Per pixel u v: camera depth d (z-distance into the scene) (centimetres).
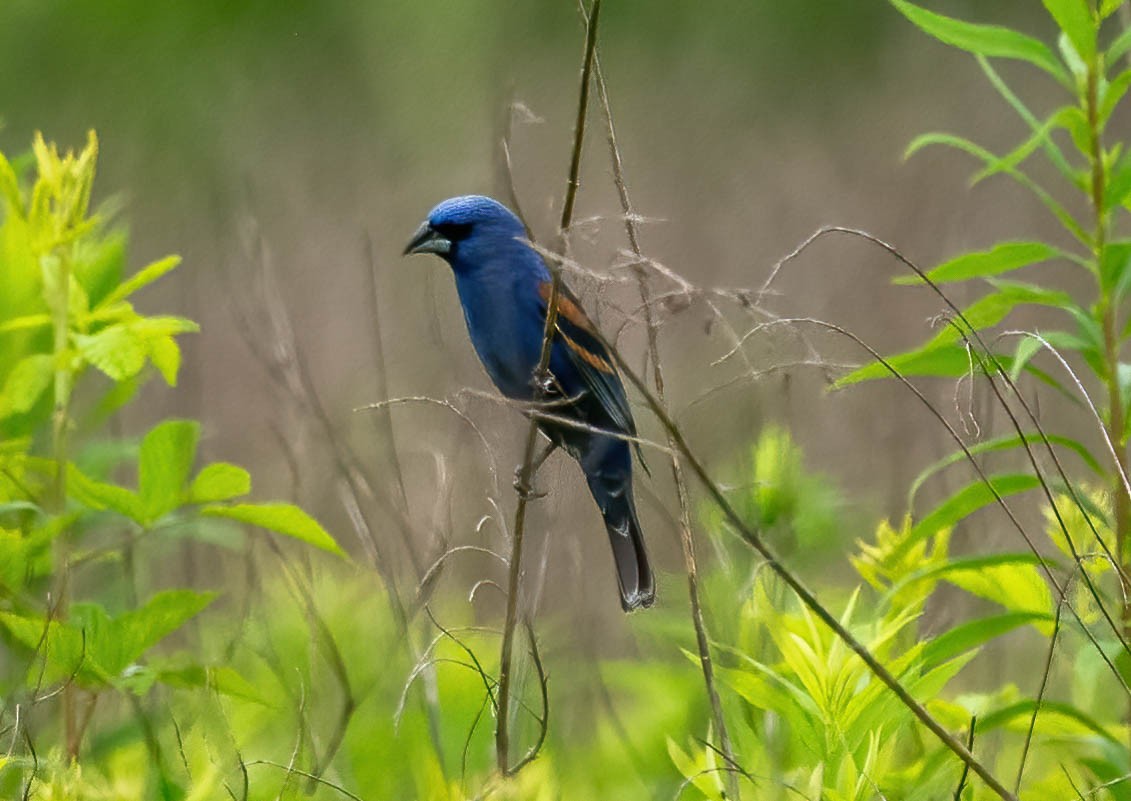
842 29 2056
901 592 792
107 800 683
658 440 975
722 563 840
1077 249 1817
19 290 787
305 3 1988
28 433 812
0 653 848
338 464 919
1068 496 765
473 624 916
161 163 1912
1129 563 743
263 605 884
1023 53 754
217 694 764
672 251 1847
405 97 1983
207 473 787
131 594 823
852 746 685
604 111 770
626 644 1009
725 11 2045
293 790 757
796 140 2009
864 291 1700
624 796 819
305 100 1981
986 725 714
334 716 838
